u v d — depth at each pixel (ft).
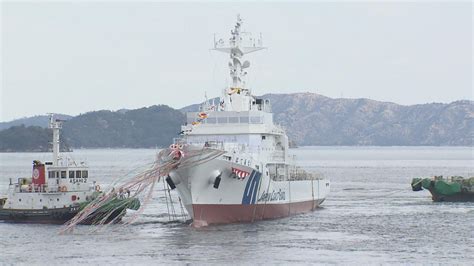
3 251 609.42
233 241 644.69
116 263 559.38
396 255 587.27
